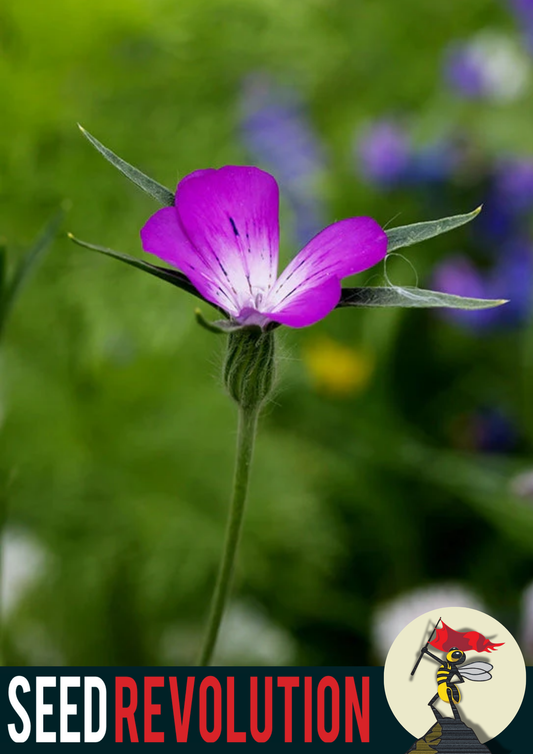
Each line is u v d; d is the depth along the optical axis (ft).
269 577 2.61
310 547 2.57
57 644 2.57
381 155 3.17
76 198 2.38
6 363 2.54
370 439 2.75
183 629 2.64
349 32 3.69
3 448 2.52
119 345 2.54
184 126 2.51
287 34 2.57
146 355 2.57
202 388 2.69
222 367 1.66
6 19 2.31
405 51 3.74
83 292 2.36
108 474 2.57
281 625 2.63
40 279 2.39
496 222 3.18
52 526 2.53
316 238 1.64
